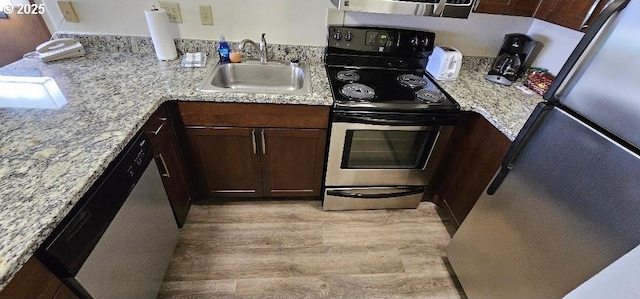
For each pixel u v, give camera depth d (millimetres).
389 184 1786
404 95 1520
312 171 1739
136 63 1621
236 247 1639
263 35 1699
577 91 788
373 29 1715
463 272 1435
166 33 1607
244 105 1409
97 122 1033
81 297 820
